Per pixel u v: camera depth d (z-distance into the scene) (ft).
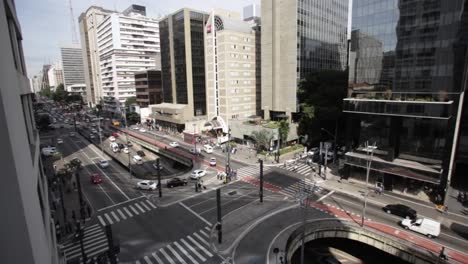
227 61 235.40
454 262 78.23
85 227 100.01
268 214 108.37
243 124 218.79
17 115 27.50
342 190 131.85
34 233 27.30
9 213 23.54
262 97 236.84
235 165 174.70
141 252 84.53
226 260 80.89
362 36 131.95
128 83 437.99
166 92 326.65
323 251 110.32
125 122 342.85
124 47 424.46
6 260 24.22
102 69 477.77
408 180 124.06
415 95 116.57
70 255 83.56
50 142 261.44
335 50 257.75
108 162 192.65
